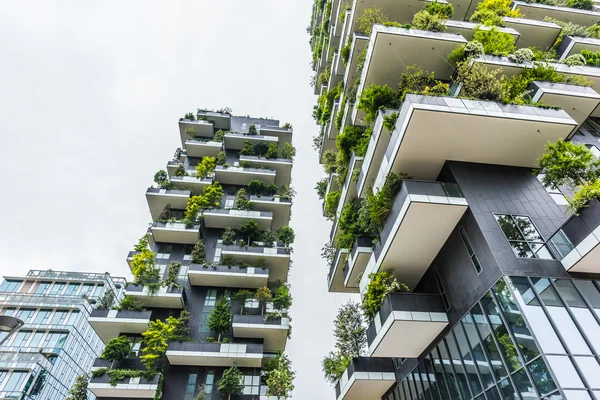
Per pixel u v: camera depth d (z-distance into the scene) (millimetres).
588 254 11445
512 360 10977
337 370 23406
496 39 18531
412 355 17078
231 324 25797
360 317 21219
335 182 29688
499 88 14867
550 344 10141
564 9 24047
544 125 14156
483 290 12844
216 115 41531
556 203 14625
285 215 34719
